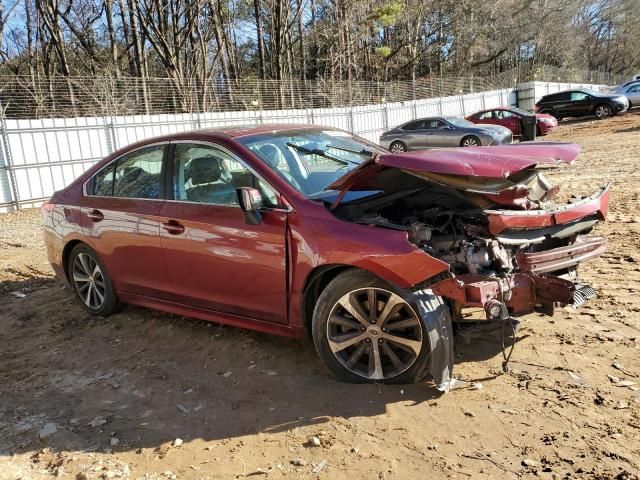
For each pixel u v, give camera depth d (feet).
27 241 32.53
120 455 10.37
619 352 12.33
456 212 11.85
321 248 11.65
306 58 132.77
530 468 8.98
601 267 17.90
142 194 15.58
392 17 119.14
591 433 9.70
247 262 12.96
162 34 91.86
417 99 103.81
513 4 159.12
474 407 10.73
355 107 88.28
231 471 9.61
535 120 69.82
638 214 24.45
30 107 54.08
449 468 9.14
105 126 56.49
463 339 12.57
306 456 9.79
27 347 15.88
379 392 11.52
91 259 17.39
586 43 230.07
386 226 11.28
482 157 11.55
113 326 16.84
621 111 86.69
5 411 12.30
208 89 72.38
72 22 103.76
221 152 13.92
